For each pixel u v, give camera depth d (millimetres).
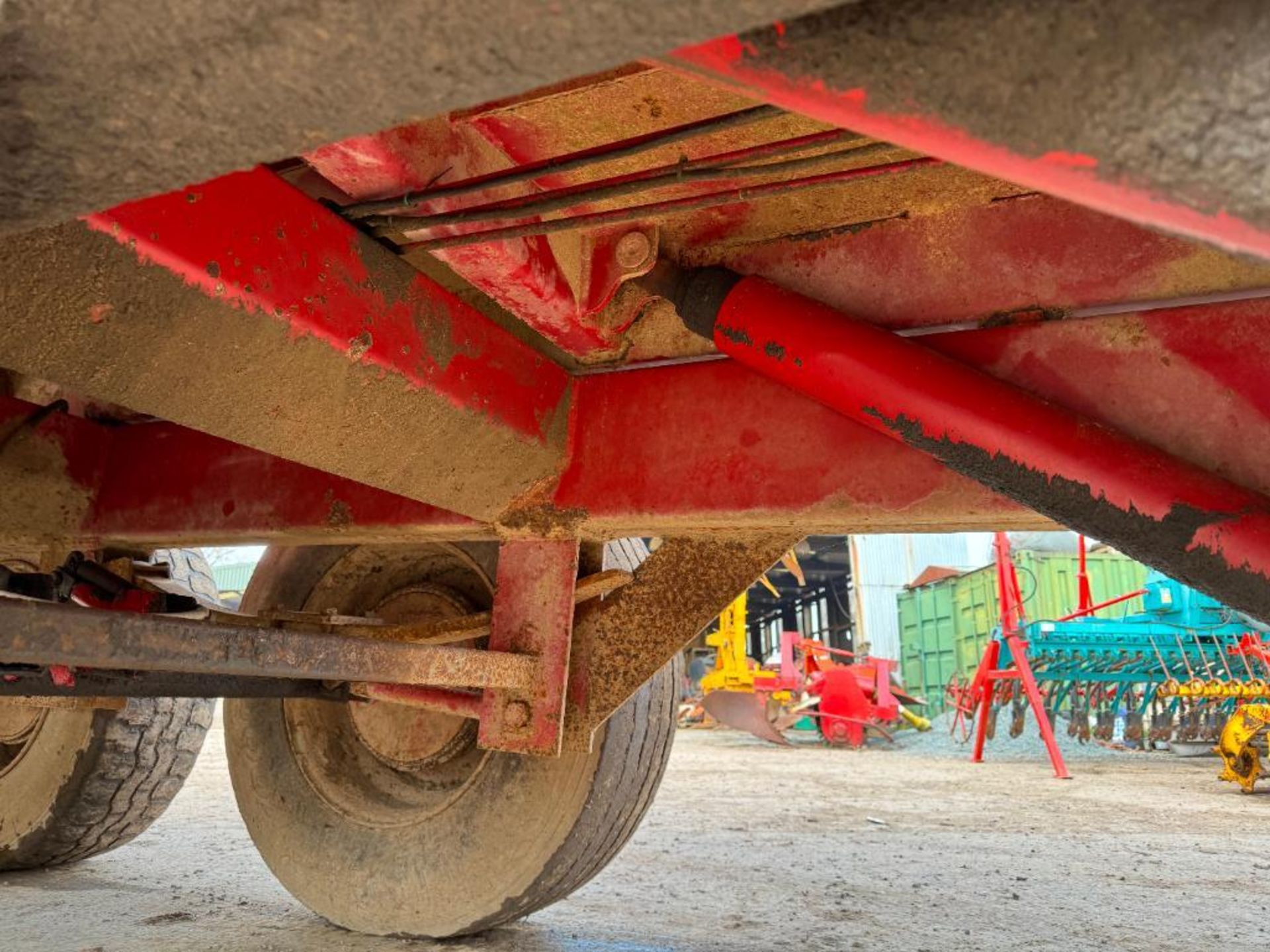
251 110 479
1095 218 1393
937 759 8453
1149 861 3205
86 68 458
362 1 414
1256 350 1283
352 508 1989
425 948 2062
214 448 2154
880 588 20297
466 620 2018
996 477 1262
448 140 1280
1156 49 386
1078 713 8273
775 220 1556
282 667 1371
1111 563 13438
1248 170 392
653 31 411
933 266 1486
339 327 1289
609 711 1912
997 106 428
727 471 1673
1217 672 7746
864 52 442
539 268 1476
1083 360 1376
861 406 1372
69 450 2188
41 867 2895
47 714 2770
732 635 10516
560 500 1832
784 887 2715
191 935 2137
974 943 2117
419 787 2418
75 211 558
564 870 2057
